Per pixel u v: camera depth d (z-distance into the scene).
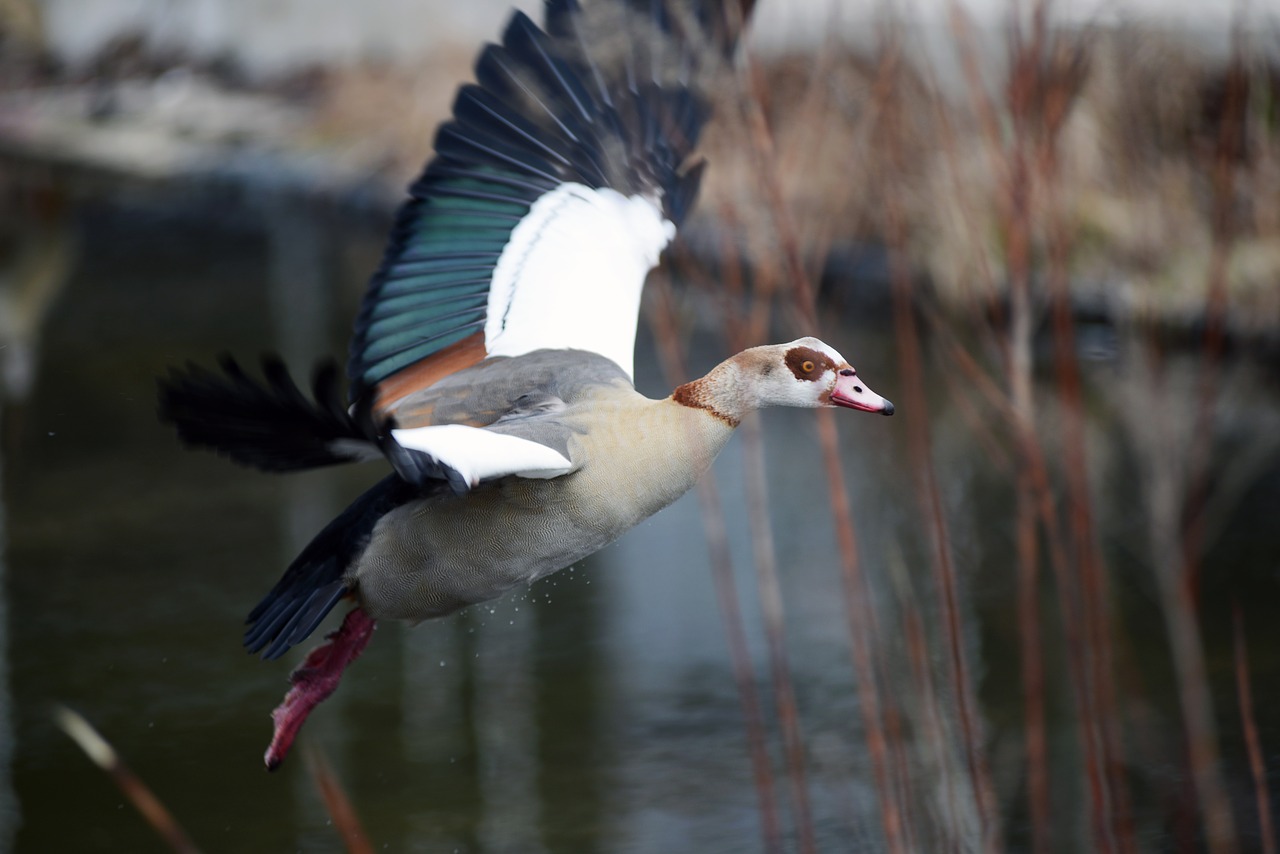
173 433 16.62
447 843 9.14
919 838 8.57
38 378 18.36
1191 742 7.18
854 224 17.19
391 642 12.15
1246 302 14.86
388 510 6.71
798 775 7.78
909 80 9.63
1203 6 14.21
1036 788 7.36
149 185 29.98
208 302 21.50
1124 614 11.45
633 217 7.52
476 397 6.97
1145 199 8.27
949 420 15.29
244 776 10.10
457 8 28.83
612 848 9.05
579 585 12.88
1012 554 12.59
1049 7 7.09
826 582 12.41
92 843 9.38
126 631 12.13
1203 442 7.83
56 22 36.56
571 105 7.52
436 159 7.23
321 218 26.84
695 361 17.12
